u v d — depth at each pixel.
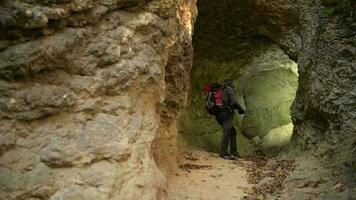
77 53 3.88
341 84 7.59
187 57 6.83
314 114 8.42
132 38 4.31
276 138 12.29
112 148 3.72
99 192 3.53
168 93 6.29
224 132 8.88
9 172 3.42
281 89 13.24
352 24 7.66
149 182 3.90
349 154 6.14
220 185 6.07
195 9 7.85
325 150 7.24
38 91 3.64
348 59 7.63
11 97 3.54
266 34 10.66
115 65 4.06
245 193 5.76
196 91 12.24
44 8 3.62
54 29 3.77
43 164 3.53
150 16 4.53
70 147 3.61
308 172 6.38
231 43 11.64
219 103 8.96
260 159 8.91
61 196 3.46
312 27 8.80
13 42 3.60
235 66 12.71
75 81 3.82
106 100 3.95
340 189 5.12
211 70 12.42
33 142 3.55
